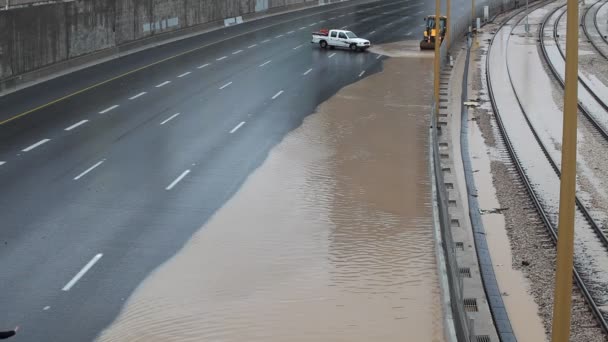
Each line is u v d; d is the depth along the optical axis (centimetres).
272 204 2695
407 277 2108
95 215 2562
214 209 2642
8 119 3800
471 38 7162
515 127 4056
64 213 2572
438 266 2114
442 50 5675
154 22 6344
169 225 2492
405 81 5109
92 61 5372
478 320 1922
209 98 4397
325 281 2083
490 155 3519
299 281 2086
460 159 3434
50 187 2822
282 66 5544
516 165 3331
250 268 2170
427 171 3130
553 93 4969
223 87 4719
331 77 5162
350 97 4534
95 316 1895
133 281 2089
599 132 3912
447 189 2975
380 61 5906
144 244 2336
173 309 1928
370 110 4212
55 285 2058
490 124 4112
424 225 2511
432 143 3225
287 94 4559
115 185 2859
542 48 6700
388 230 2462
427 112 4219
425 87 4941
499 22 8744
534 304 2039
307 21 8400
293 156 3291
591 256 2333
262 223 2516
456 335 1633
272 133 3666
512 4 10062
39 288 2036
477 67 5884
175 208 2642
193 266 2184
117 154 3253
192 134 3612
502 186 3048
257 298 1986
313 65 5625
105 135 3550
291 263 2205
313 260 2223
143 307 1941
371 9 9812
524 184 3056
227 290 2033
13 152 3250
